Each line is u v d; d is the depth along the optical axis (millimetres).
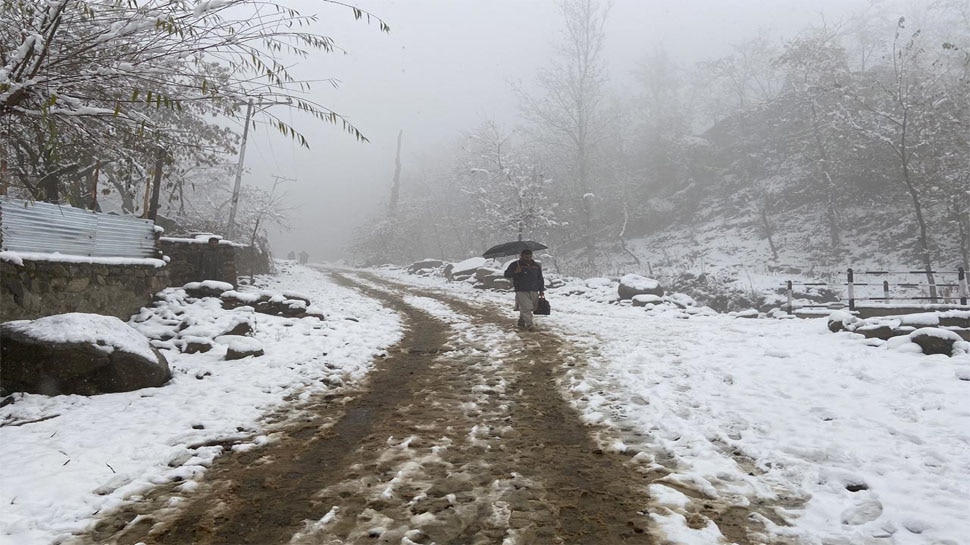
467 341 9227
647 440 4363
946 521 2826
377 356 8094
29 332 5551
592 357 7527
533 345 8609
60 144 5508
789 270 25000
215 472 3789
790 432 4332
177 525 2990
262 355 7691
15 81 4117
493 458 3994
